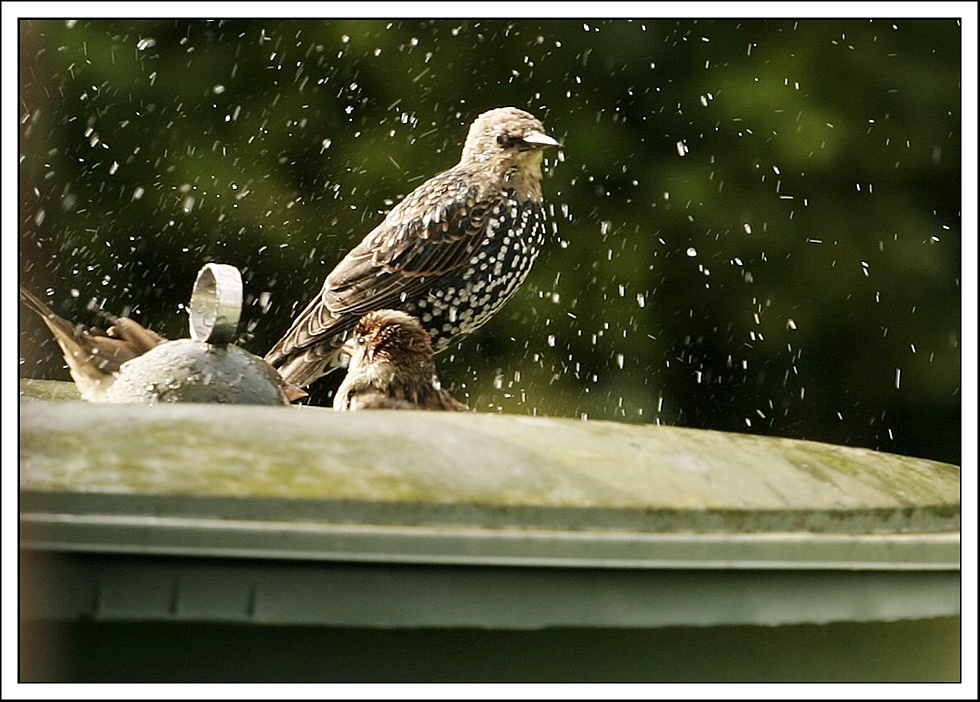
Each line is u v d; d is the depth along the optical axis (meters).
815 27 15.80
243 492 4.03
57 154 14.52
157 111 14.87
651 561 4.21
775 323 15.55
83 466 4.09
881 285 15.66
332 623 4.06
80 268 14.41
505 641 4.17
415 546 4.04
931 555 4.64
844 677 4.55
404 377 8.48
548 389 15.06
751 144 15.67
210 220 14.76
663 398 15.27
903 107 15.77
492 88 15.45
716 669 4.36
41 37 14.45
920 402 15.66
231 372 6.52
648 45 15.70
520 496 4.22
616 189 15.52
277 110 15.09
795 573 4.43
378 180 15.12
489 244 10.75
